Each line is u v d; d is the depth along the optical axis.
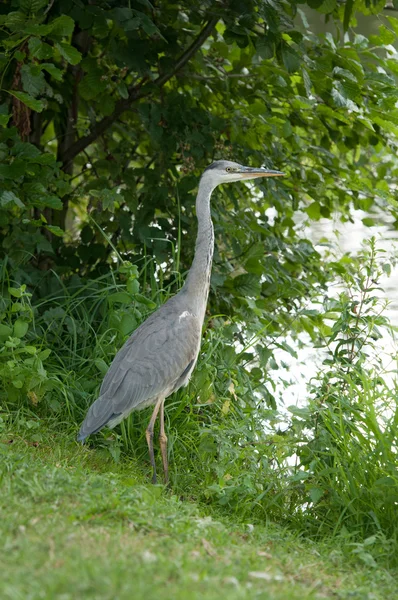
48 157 11.55
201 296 11.38
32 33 10.61
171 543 7.26
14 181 11.71
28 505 7.57
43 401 11.58
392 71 13.34
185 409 11.83
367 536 9.41
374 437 10.14
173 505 8.81
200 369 11.73
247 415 11.58
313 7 12.05
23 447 10.17
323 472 9.62
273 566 7.48
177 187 13.41
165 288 12.70
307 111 14.19
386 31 13.27
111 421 10.47
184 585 6.16
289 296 14.10
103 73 12.91
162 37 12.15
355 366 10.73
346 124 14.12
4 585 5.73
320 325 14.20
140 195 14.48
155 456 11.34
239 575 6.78
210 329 12.51
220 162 11.88
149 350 10.68
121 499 8.17
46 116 15.20
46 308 13.15
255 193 15.98
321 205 16.80
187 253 13.69
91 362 11.88
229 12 12.58
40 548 6.60
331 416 10.08
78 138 15.97
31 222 11.75
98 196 12.48
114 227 14.05
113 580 5.93
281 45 12.05
